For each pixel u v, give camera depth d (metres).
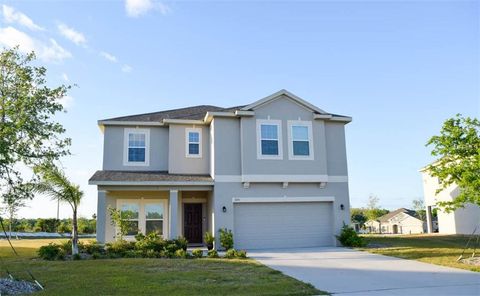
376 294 9.06
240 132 19.81
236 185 19.39
